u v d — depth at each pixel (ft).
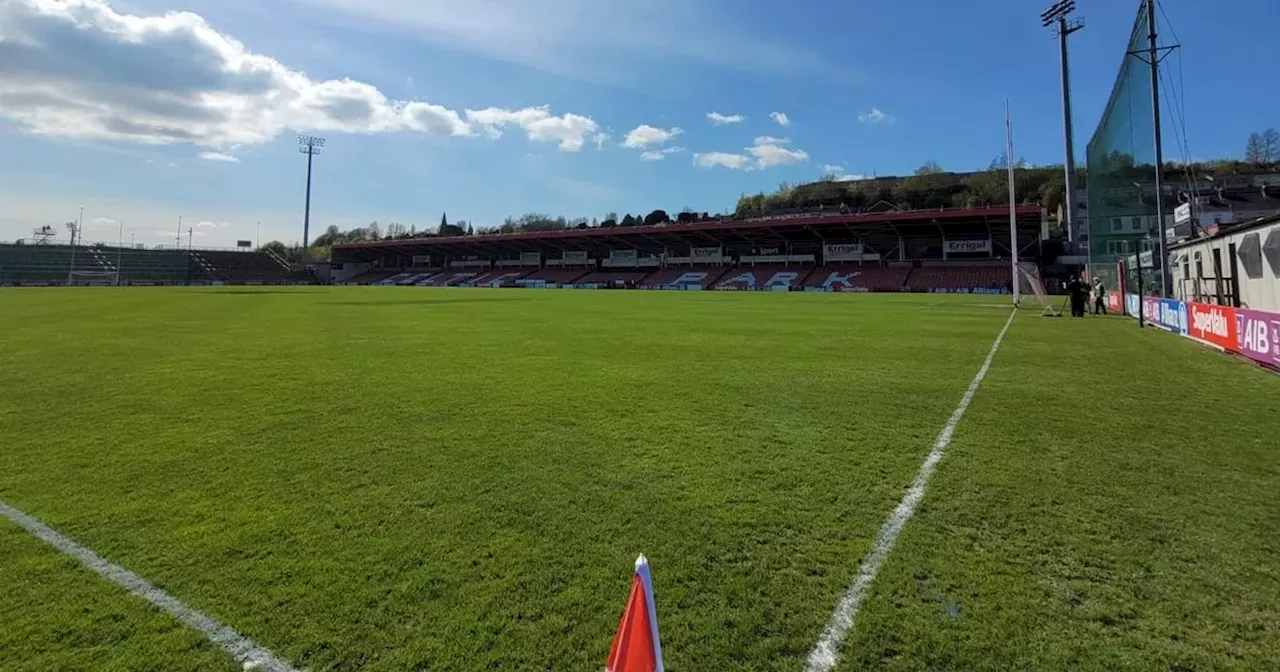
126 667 7.50
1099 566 9.95
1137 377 27.43
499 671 7.43
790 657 7.70
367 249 300.81
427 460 15.40
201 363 31.07
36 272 234.17
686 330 51.26
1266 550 10.46
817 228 201.26
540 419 19.67
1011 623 8.36
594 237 236.63
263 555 10.30
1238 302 53.01
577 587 9.31
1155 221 59.88
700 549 10.54
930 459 15.47
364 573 9.70
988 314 72.90
